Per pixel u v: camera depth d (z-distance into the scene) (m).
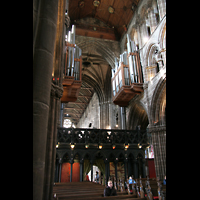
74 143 17.39
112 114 31.11
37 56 2.88
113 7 24.59
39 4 3.25
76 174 18.78
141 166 19.11
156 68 18.42
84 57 30.48
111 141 18.58
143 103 19.08
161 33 16.58
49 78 2.91
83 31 25.92
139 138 18.95
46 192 6.20
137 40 22.55
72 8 24.06
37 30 3.06
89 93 42.25
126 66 20.23
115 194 7.42
